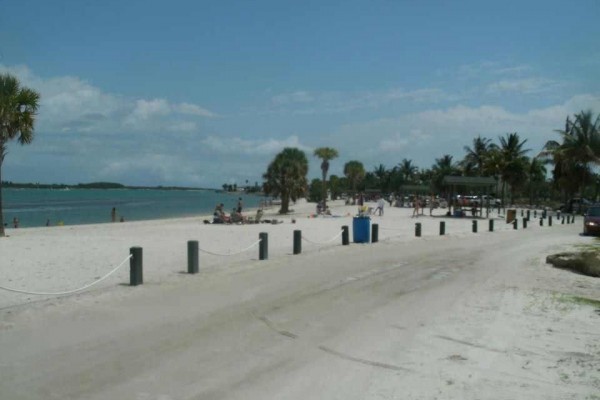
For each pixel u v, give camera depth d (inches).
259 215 1489.9
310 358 267.9
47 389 219.9
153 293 422.3
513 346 299.7
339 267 583.2
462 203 2696.9
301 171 2206.0
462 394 227.1
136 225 1414.9
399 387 233.0
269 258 652.1
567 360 276.7
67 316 342.6
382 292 446.0
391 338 307.9
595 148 2363.4
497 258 721.6
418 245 869.8
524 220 1483.8
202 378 236.1
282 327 324.8
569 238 1105.4
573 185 2514.8
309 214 2140.7
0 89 1010.1
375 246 834.2
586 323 355.9
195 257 524.4
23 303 382.9
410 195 3939.5
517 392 231.6
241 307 375.6
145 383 228.4
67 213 2474.2
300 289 447.2
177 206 3535.9
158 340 291.6
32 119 1011.9
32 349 272.4
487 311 386.6
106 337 295.6
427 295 440.1
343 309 378.3
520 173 2947.8
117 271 545.3
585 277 568.4
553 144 2647.6
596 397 227.3
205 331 311.6
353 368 255.4
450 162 4089.6
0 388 220.4
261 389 225.1
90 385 225.0
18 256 657.6
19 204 3639.3
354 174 4355.3
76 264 591.8
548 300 432.1
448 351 287.3
